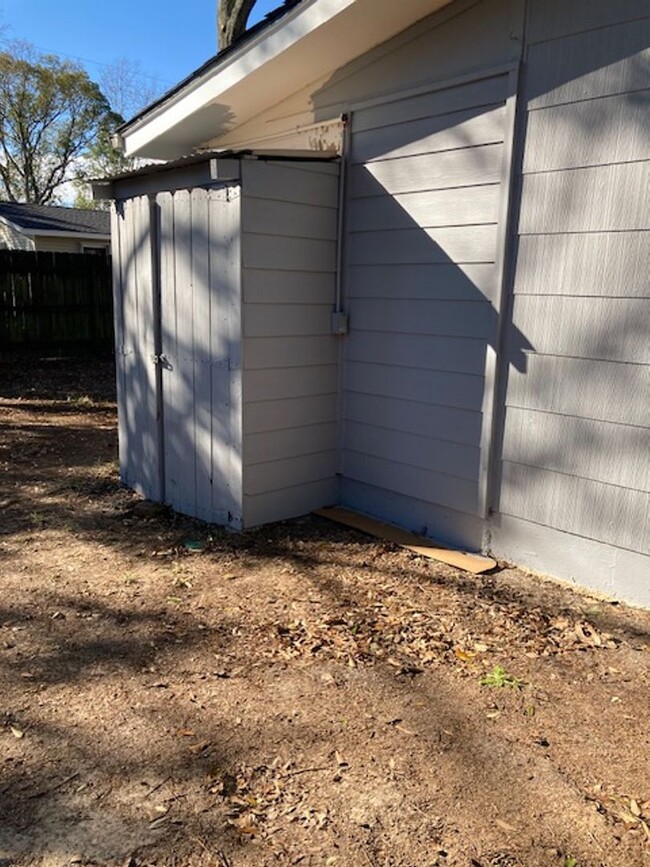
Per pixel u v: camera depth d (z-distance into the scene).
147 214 4.50
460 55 3.58
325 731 2.32
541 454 3.51
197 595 3.40
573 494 3.40
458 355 3.81
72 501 4.96
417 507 4.19
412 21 3.73
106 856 1.79
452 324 3.81
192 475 4.54
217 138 5.71
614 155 3.04
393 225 4.06
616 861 1.78
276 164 3.94
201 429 4.39
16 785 2.05
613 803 1.99
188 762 2.16
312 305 4.30
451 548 3.96
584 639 2.95
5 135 32.19
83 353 13.27
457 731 2.33
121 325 5.07
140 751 2.21
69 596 3.38
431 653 2.83
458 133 3.64
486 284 3.61
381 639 2.96
